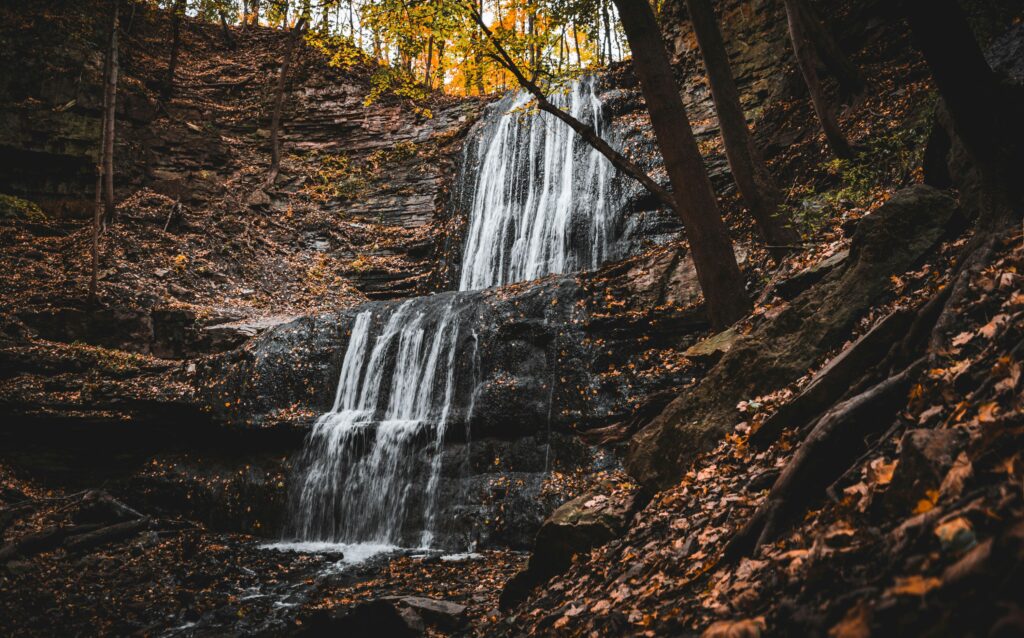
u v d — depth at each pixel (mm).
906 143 10367
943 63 4090
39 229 19406
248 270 20406
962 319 3703
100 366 14672
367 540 11906
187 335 16406
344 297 20766
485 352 12445
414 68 30422
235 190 23484
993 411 2631
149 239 19641
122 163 21859
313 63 27609
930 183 6852
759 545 3393
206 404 13750
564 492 10078
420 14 10875
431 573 9156
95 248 16406
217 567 10156
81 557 10438
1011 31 5641
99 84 21781
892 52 13758
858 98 13469
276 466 13172
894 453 3256
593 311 11875
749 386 5926
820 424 3701
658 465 6027
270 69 27766
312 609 8031
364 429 12648
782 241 10047
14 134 20109
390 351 13820
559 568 5789
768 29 17922
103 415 13633
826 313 5883
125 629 7914
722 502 4410
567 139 19641
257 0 25547
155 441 14156
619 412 10445
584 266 17672
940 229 5770
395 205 23797
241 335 16078
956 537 2002
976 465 2352
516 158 20859
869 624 1939
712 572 3590
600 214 17875
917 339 4145
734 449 5211
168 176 22844
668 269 11828
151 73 25438
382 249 22438
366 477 12344
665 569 4070
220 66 27781
